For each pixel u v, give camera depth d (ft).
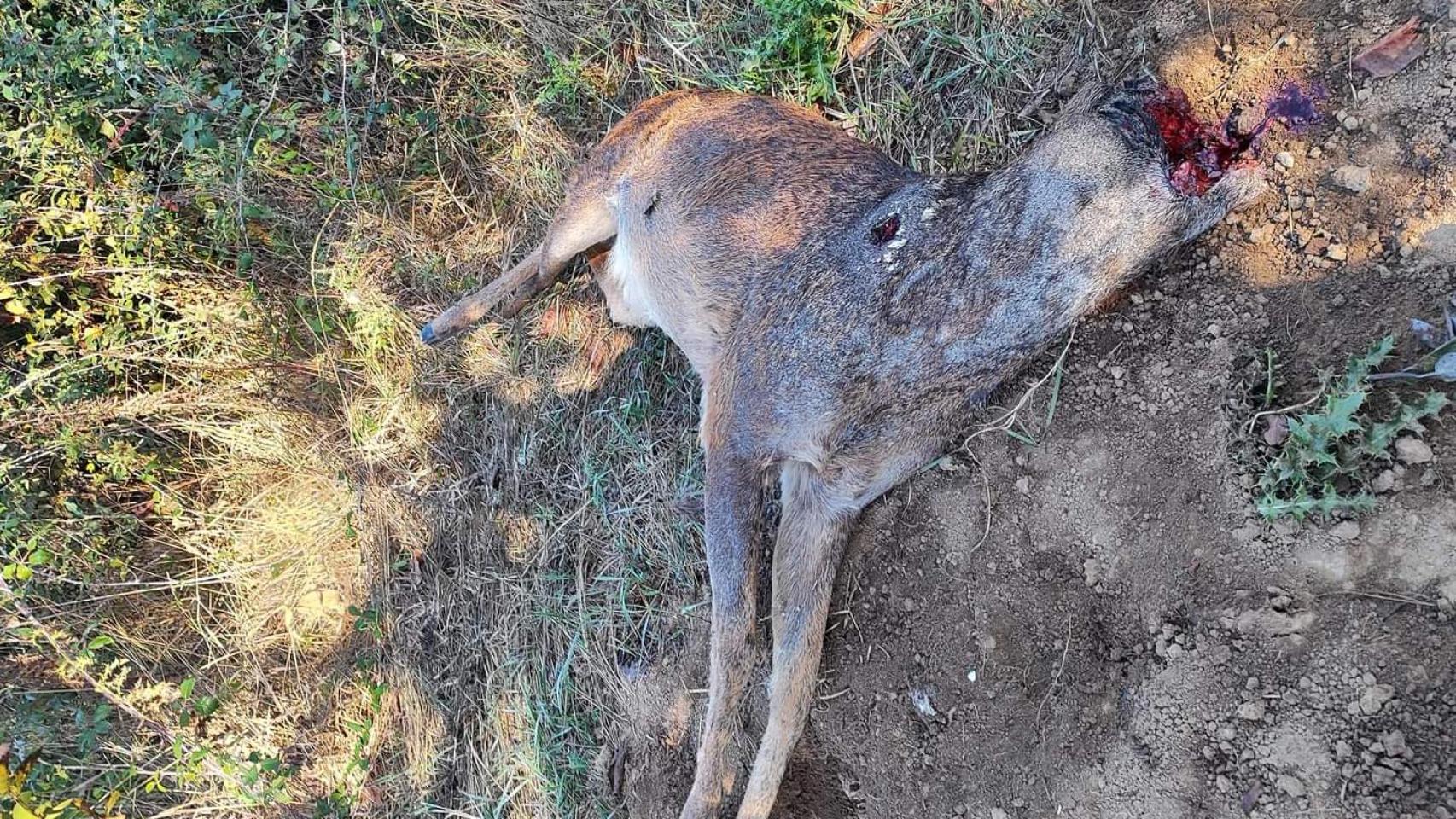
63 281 13.03
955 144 10.39
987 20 10.12
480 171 12.98
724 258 9.50
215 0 12.69
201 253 13.21
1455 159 6.88
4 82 12.10
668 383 11.75
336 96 12.93
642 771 11.25
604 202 10.93
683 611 11.12
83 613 12.80
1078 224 7.23
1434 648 6.34
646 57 12.19
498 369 12.81
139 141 13.23
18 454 12.55
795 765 9.98
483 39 12.78
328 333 13.38
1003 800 8.48
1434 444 6.55
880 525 9.47
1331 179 7.45
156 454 13.53
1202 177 7.32
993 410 8.79
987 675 8.64
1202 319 7.84
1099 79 9.25
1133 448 8.00
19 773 11.81
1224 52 8.30
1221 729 7.15
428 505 13.24
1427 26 7.16
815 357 8.48
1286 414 7.16
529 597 12.32
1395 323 6.91
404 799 13.05
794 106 10.15
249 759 12.73
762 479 9.14
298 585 13.91
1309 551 6.91
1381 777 6.41
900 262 8.14
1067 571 8.28
